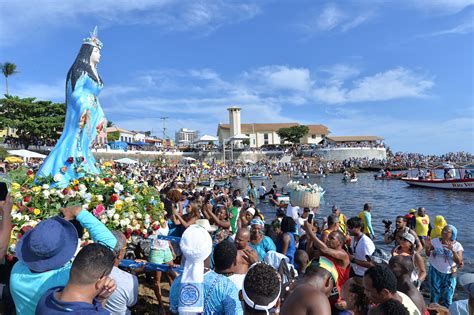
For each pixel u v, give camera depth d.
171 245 6.65
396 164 66.94
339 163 71.94
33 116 47.50
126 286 3.40
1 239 2.94
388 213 22.36
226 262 3.70
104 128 8.81
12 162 26.56
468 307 3.56
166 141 84.50
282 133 91.12
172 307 3.36
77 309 2.24
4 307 3.69
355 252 6.27
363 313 3.62
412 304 3.40
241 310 3.16
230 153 78.62
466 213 21.14
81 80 8.09
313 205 11.77
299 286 2.96
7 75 58.69
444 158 75.06
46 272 2.70
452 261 6.88
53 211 5.48
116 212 5.83
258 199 25.80
